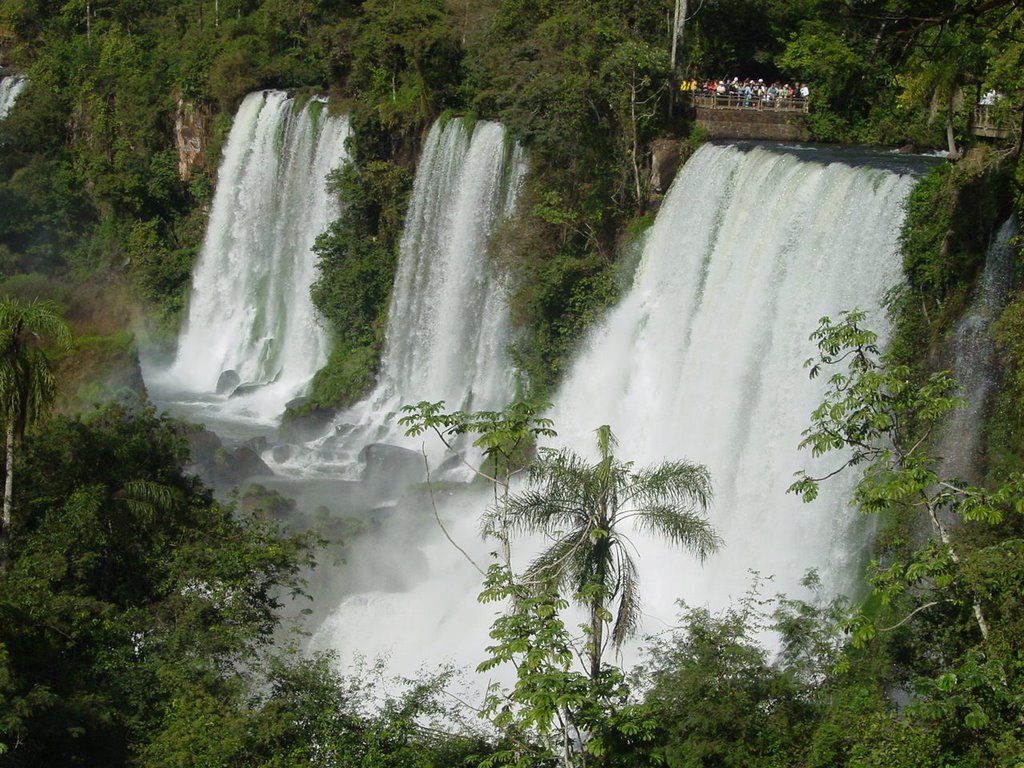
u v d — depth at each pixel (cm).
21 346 3228
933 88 4128
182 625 2952
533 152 5628
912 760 2159
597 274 5350
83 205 8700
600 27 5634
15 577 3005
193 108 8338
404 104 6619
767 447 4119
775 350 4162
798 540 3822
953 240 3606
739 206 4522
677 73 5597
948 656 2452
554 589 2423
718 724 2400
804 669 2588
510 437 2430
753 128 5612
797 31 6166
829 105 5634
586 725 2334
